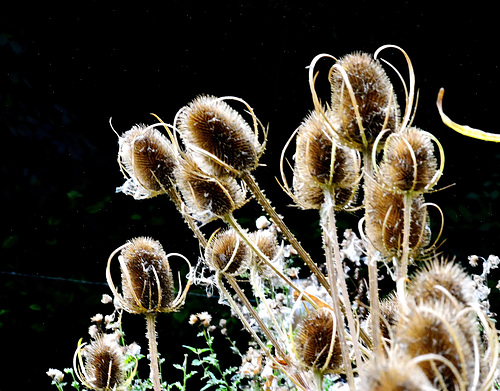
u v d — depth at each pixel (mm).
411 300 1345
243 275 2889
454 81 8289
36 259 7031
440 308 1250
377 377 1092
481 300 3586
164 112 8211
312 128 2162
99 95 8078
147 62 8211
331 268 2002
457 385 1204
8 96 7562
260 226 3275
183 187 2363
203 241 2572
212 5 8219
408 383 1057
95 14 8094
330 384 3039
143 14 8156
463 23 8297
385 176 1987
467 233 7309
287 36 8273
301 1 8250
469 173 7828
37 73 7883
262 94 8203
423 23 8336
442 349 1217
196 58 8258
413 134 2000
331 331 1993
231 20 8250
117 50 8164
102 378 2420
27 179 7297
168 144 2613
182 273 6898
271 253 2672
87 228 7273
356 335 1930
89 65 8086
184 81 8242
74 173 7543
